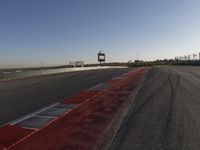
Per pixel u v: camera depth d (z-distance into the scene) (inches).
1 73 1056.2
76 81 854.5
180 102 373.4
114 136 230.4
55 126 276.1
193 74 880.3
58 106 395.5
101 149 199.8
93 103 406.0
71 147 207.2
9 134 253.1
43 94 550.0
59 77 1109.1
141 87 573.6
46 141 225.8
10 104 433.7
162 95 443.5
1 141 231.8
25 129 269.4
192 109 326.0
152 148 197.0
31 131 260.8
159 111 321.4
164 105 356.5
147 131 240.8
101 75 1104.8
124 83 691.4
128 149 196.9
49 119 311.0
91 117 309.6
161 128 248.7
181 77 768.9
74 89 621.6
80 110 355.6
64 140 225.9
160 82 652.7
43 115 335.3
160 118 286.8
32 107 398.0
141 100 405.7
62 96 508.1
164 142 209.3
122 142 213.2
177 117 287.7
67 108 375.6
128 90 539.2
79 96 493.7
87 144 212.8
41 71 1368.1
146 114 308.8
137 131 242.1
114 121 283.7
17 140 233.0
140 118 290.7
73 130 256.2
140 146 202.1
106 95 486.3
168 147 198.1
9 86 768.9
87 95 500.7
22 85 786.2
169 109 330.0
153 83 638.5
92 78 957.8
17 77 1152.2
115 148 200.4
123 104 381.7
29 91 615.8
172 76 815.1
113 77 942.4
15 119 319.0
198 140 211.5
